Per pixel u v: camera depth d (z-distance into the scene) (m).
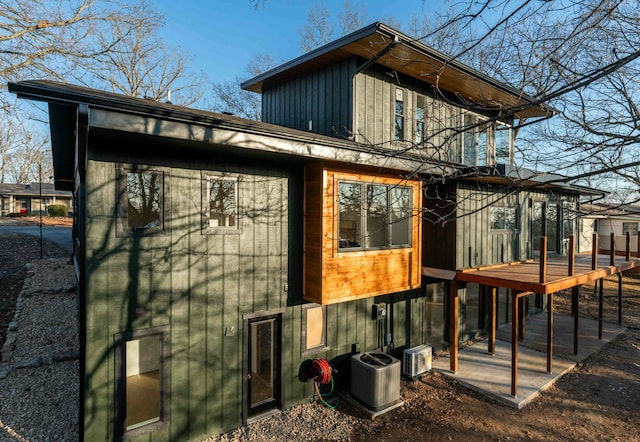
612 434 5.93
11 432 5.27
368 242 6.83
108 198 4.62
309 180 6.46
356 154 6.09
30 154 37.31
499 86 9.01
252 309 5.96
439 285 9.69
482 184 9.09
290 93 9.95
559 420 6.35
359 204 6.70
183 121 4.28
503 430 6.02
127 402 4.82
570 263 7.95
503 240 9.88
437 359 9.00
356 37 7.21
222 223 5.71
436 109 9.67
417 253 7.70
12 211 32.84
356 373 6.86
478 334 10.63
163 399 5.03
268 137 5.04
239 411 5.82
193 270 5.33
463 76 8.70
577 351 9.37
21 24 11.64
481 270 8.80
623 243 23.73
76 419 5.65
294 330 6.52
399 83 8.85
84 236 4.44
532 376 7.95
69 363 7.32
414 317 8.92
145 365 4.99
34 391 6.31
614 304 14.87
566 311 13.75
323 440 5.63
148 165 4.93
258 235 6.04
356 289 6.59
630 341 10.59
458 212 8.47
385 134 8.62
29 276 12.01
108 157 4.62
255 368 6.14
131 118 3.94
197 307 5.37
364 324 7.77
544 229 11.73
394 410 6.62
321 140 5.53
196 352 5.36
